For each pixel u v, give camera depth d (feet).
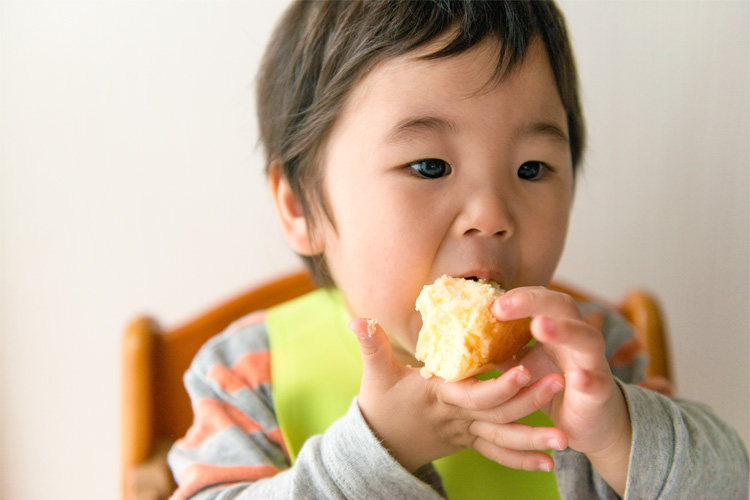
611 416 1.35
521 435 1.33
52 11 2.35
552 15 1.59
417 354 1.36
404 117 1.48
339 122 1.55
